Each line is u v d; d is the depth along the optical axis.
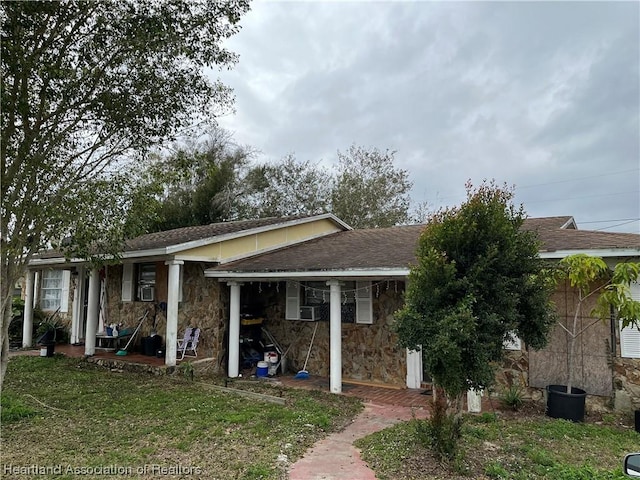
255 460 5.15
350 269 8.59
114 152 8.02
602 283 7.32
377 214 28.23
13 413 6.85
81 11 6.65
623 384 7.09
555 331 7.72
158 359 11.43
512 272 5.21
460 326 4.60
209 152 26.98
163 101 7.92
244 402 7.88
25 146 6.80
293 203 30.70
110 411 7.22
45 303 17.14
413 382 9.35
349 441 5.94
